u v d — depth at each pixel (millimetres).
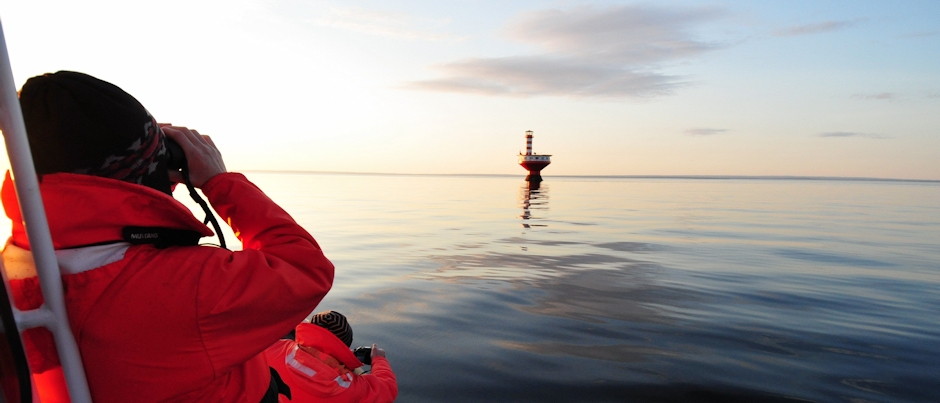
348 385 2152
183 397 918
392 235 13367
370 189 55000
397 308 5543
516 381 3549
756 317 5363
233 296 903
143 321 856
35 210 775
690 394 3395
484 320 5098
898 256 10438
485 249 10812
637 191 57281
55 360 868
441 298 6047
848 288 7031
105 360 869
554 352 4152
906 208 31484
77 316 845
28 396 738
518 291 6516
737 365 3928
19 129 746
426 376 3617
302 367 2014
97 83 842
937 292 6801
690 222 18938
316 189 52844
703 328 4918
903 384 3633
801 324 5117
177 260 894
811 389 3516
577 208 27250
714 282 7324
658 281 7367
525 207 27766
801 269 8609
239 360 945
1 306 689
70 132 799
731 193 54906
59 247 855
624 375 3686
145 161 888
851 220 21203
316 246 1084
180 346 879
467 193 46281
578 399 3283
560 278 7496
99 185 825
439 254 9914
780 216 23016
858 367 3945
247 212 1065
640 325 5000
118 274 855
